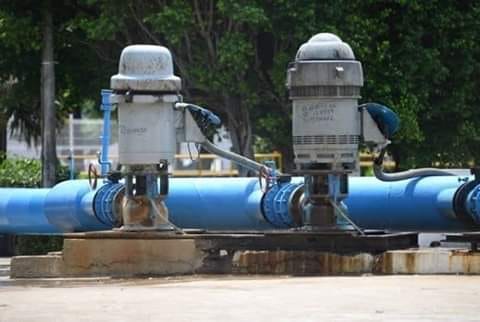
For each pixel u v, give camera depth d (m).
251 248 23.91
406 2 36.59
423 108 37.12
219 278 23.19
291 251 23.59
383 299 18.64
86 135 61.84
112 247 24.44
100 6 37.44
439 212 24.81
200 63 36.78
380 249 23.20
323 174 23.89
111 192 26.92
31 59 39.88
